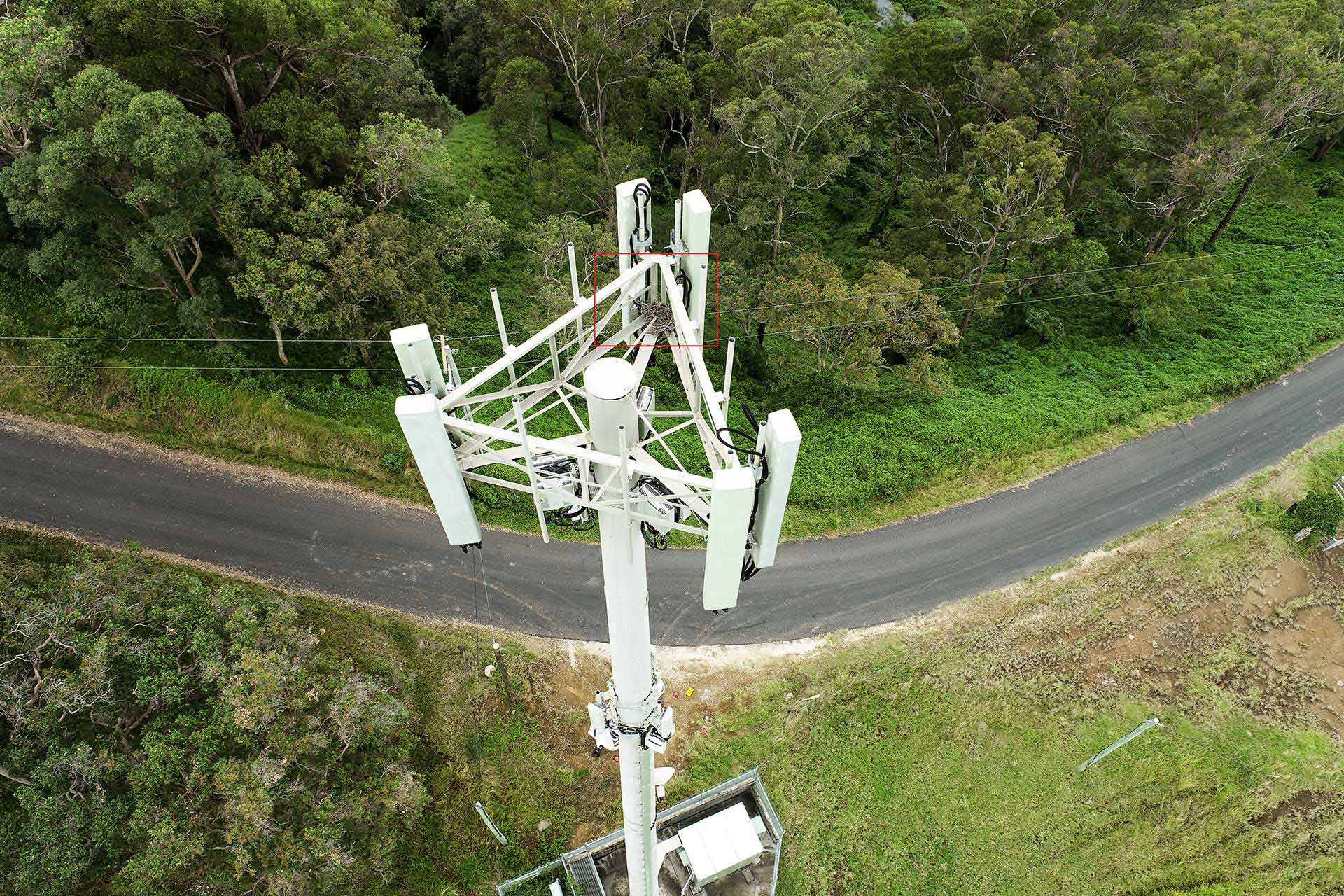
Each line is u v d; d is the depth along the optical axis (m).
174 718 23.88
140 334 33.44
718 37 44.38
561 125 53.88
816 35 37.66
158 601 25.53
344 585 30.34
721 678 29.53
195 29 30.66
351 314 34.44
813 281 38.91
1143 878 26.03
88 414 32.78
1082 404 41.62
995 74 43.66
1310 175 59.84
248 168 31.73
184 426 33.19
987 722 28.98
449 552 31.97
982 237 44.00
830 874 25.67
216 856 23.64
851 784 27.31
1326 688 31.39
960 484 37.59
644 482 11.95
